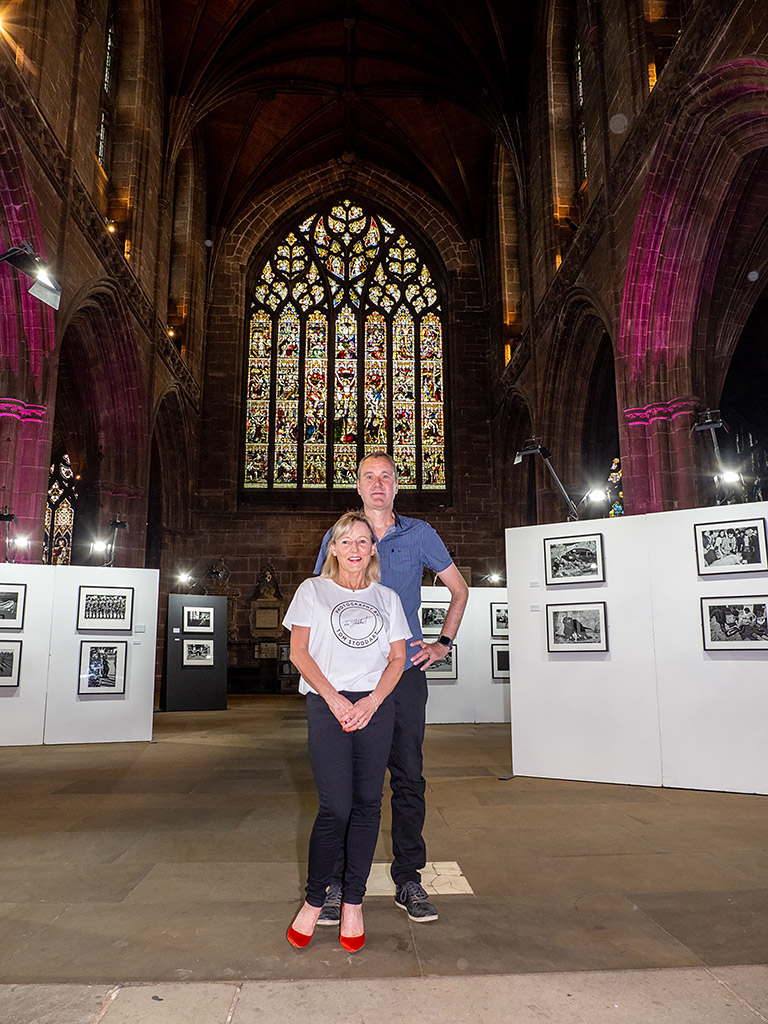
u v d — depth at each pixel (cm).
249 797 625
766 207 1105
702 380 1164
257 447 2373
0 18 1140
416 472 2384
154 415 1784
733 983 271
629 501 1168
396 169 2538
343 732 311
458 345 2425
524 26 1875
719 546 655
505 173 2292
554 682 718
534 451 1234
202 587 2227
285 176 2509
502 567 2272
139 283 1630
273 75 2161
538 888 383
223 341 2384
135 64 1714
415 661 358
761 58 865
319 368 2441
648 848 460
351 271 2530
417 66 2133
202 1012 250
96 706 993
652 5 1238
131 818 546
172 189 1978
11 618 964
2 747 942
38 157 1134
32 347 1162
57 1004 256
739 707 637
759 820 534
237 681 2186
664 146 1083
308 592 325
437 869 417
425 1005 254
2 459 1116
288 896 373
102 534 1595
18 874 411
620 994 262
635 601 689
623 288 1212
